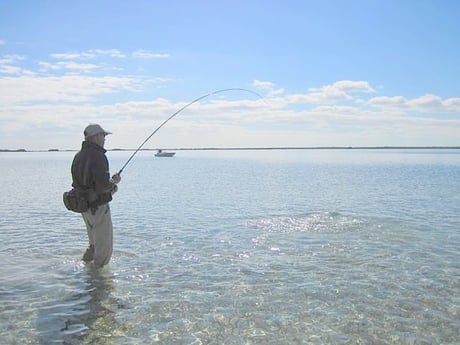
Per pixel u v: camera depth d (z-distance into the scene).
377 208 16.16
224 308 6.10
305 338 5.21
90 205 7.67
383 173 41.75
